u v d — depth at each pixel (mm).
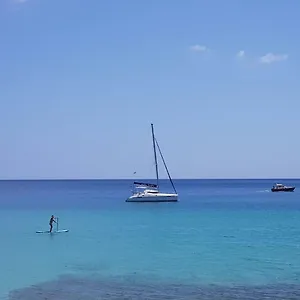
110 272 29016
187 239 43656
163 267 30469
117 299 22812
